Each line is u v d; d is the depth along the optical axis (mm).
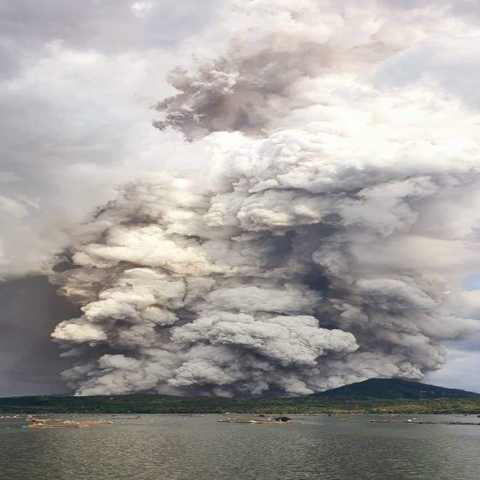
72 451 171500
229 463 144375
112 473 129000
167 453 166000
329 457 156000
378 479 121188
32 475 126750
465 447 181500
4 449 177375
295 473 128375
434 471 131500
